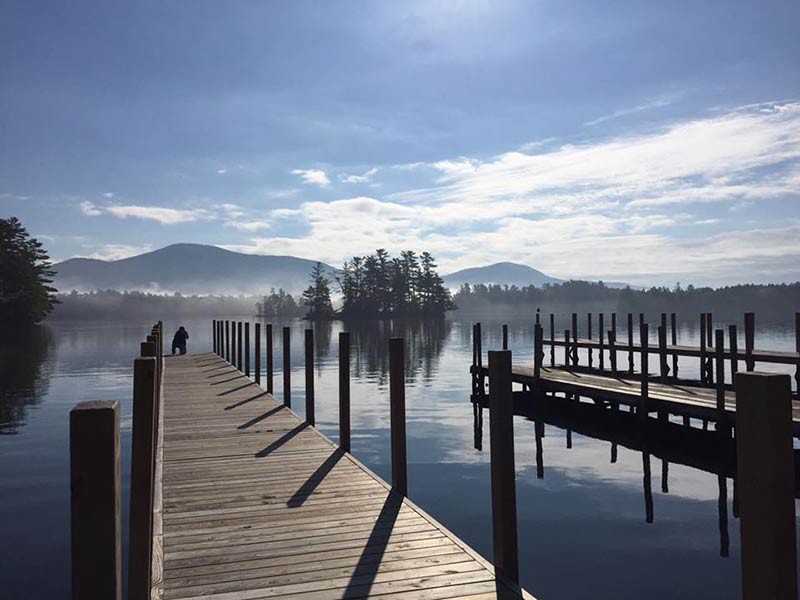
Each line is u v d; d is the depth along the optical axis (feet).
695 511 32.27
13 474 39.96
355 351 166.61
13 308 294.25
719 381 41.37
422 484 37.47
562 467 42.37
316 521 20.85
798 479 37.14
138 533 13.56
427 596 15.03
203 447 32.83
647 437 47.62
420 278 531.50
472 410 67.72
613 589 22.59
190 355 107.76
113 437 8.59
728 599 21.66
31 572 24.49
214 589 15.61
